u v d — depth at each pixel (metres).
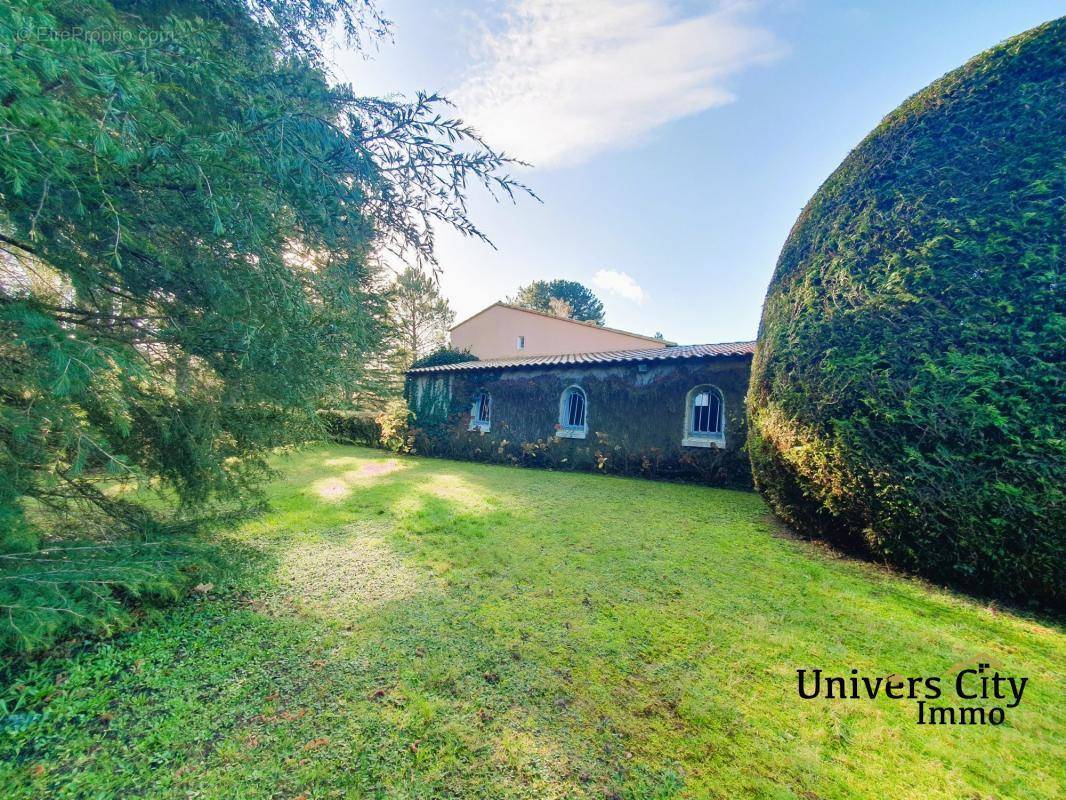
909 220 3.85
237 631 2.66
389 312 4.22
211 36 2.18
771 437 4.93
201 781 1.60
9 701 1.96
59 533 2.84
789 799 1.61
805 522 4.81
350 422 15.23
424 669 2.35
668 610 3.12
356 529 4.88
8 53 1.44
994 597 3.36
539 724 1.97
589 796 1.61
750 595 3.39
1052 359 3.11
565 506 6.38
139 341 2.88
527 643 2.64
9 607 1.95
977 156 3.63
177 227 2.39
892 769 1.77
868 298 3.96
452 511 5.83
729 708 2.11
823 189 4.92
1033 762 1.82
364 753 1.77
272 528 4.81
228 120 2.36
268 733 1.86
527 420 11.59
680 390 9.39
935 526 3.52
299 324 2.92
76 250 2.35
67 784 1.55
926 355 3.58
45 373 1.97
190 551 3.07
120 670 2.23
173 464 3.08
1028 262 3.27
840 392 4.03
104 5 2.19
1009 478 3.19
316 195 2.52
